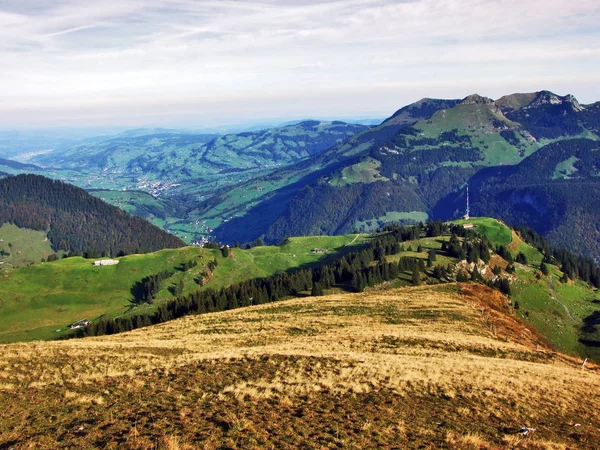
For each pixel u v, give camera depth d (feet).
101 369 122.93
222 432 77.87
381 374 123.03
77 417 85.81
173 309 440.86
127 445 71.82
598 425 101.81
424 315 249.34
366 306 275.59
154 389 104.78
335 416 89.56
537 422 97.86
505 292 514.27
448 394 109.19
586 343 435.53
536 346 220.84
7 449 71.15
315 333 205.16
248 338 193.67
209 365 129.80
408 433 84.07
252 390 103.40
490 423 93.76
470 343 187.21
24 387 105.29
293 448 73.61
